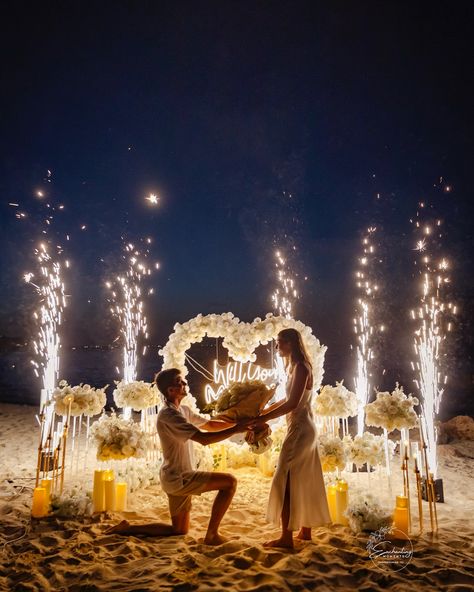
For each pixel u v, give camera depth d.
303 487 3.73
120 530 3.95
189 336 6.13
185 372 6.19
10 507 4.62
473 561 3.48
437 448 8.16
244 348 6.04
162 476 3.94
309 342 5.87
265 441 4.14
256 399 4.26
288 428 3.91
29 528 4.07
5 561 3.46
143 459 6.18
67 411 4.99
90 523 4.21
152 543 3.77
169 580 3.13
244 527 4.18
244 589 3.01
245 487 5.52
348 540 3.83
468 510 4.84
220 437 3.82
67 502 4.34
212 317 6.17
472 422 9.59
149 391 5.82
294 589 3.04
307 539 3.85
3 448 7.80
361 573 3.27
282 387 6.19
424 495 5.25
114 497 4.59
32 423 10.27
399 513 3.97
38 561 3.46
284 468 3.76
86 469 6.31
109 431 4.75
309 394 3.95
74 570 3.31
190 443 4.14
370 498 4.18
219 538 3.80
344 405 5.46
